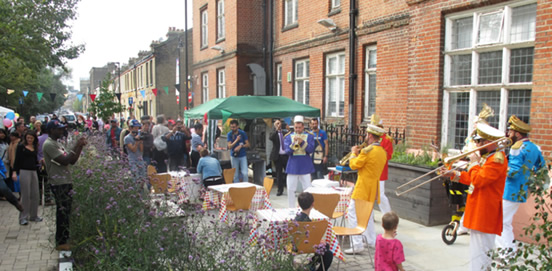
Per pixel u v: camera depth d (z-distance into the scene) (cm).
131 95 4012
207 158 805
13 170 732
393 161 784
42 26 1361
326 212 571
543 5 611
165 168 1032
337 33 1239
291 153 754
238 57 1683
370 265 533
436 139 793
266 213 529
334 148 1091
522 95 670
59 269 491
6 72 1783
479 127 447
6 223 740
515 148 515
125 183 607
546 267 309
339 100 1271
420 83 826
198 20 2159
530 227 348
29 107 3844
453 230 607
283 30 1553
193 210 516
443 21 781
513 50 680
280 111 1023
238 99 1073
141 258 379
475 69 734
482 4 706
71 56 1528
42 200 820
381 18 1054
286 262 373
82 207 547
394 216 404
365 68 1150
